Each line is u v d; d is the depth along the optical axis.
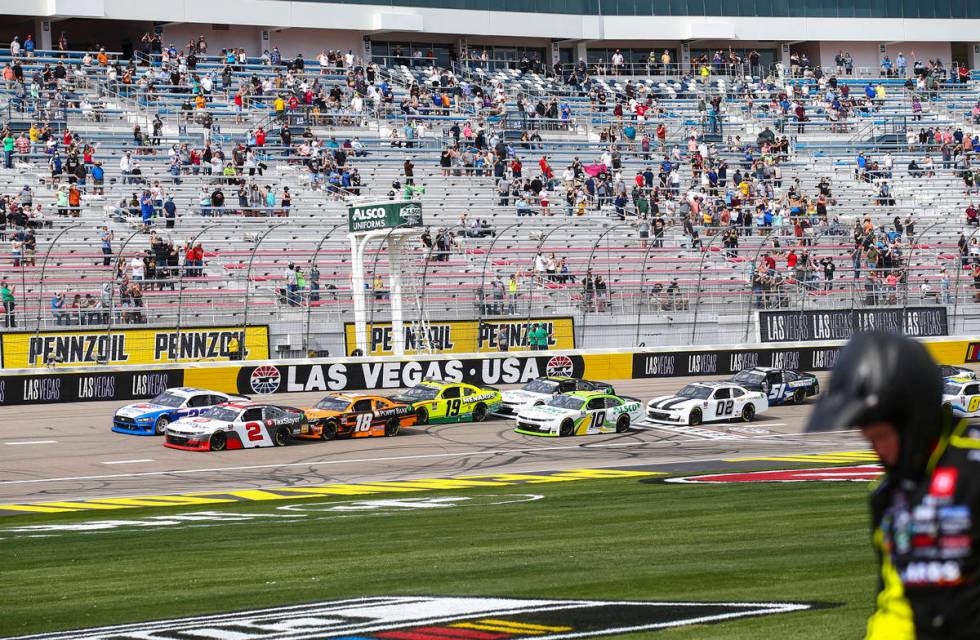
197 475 46.75
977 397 68.69
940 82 123.19
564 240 80.38
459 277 78.56
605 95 112.31
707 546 22.44
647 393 72.12
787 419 66.50
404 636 13.80
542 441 57.84
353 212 69.62
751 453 52.53
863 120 114.12
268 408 56.16
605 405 61.41
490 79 111.56
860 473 41.62
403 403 61.03
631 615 14.61
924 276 84.75
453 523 29.38
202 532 29.34
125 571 22.03
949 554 5.85
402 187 89.94
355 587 18.73
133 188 81.94
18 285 69.19
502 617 14.85
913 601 6.00
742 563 19.62
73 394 65.31
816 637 12.76
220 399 60.19
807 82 119.94
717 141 107.56
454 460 51.16
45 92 89.44
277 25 107.25
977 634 5.84
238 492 41.66
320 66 105.38
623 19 120.69
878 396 5.77
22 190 76.38
